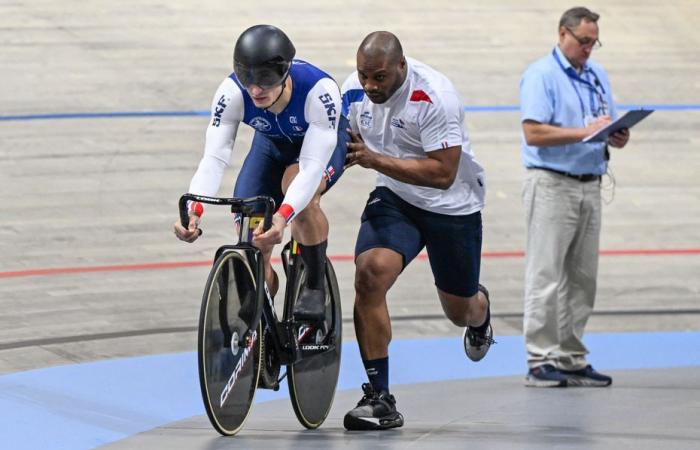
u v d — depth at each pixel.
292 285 11.74
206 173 10.96
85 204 23.20
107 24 35.66
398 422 11.98
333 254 21.72
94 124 28.14
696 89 34.53
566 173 15.22
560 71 15.25
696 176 27.88
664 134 30.58
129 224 22.33
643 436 11.39
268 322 11.37
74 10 36.59
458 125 12.04
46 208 22.81
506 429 11.89
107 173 25.08
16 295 18.28
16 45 33.22
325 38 36.06
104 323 17.33
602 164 15.42
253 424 12.45
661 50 37.66
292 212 10.47
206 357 10.36
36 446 11.66
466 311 13.88
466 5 40.03
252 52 10.09
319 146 10.78
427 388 14.96
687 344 17.73
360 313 12.02
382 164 11.63
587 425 12.16
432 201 12.61
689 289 20.77
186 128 28.41
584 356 15.34
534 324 15.29
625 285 20.86
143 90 30.91
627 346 17.61
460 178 12.84
